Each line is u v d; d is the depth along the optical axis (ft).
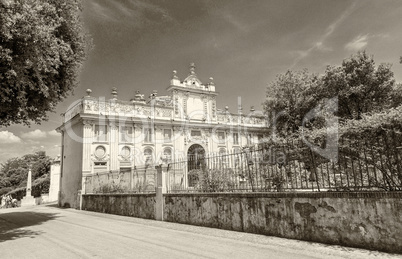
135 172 53.83
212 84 109.29
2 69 29.66
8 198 107.45
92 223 42.06
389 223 18.85
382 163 20.48
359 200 20.44
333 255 19.01
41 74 35.42
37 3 29.89
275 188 27.78
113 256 21.06
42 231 35.45
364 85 75.66
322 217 22.44
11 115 38.99
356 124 22.25
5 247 26.16
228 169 33.63
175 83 101.40
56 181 114.11
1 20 25.39
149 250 22.65
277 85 89.35
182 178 40.63
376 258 17.69
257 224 27.40
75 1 39.04
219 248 22.59
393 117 19.84
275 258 19.13
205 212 33.47
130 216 48.91
